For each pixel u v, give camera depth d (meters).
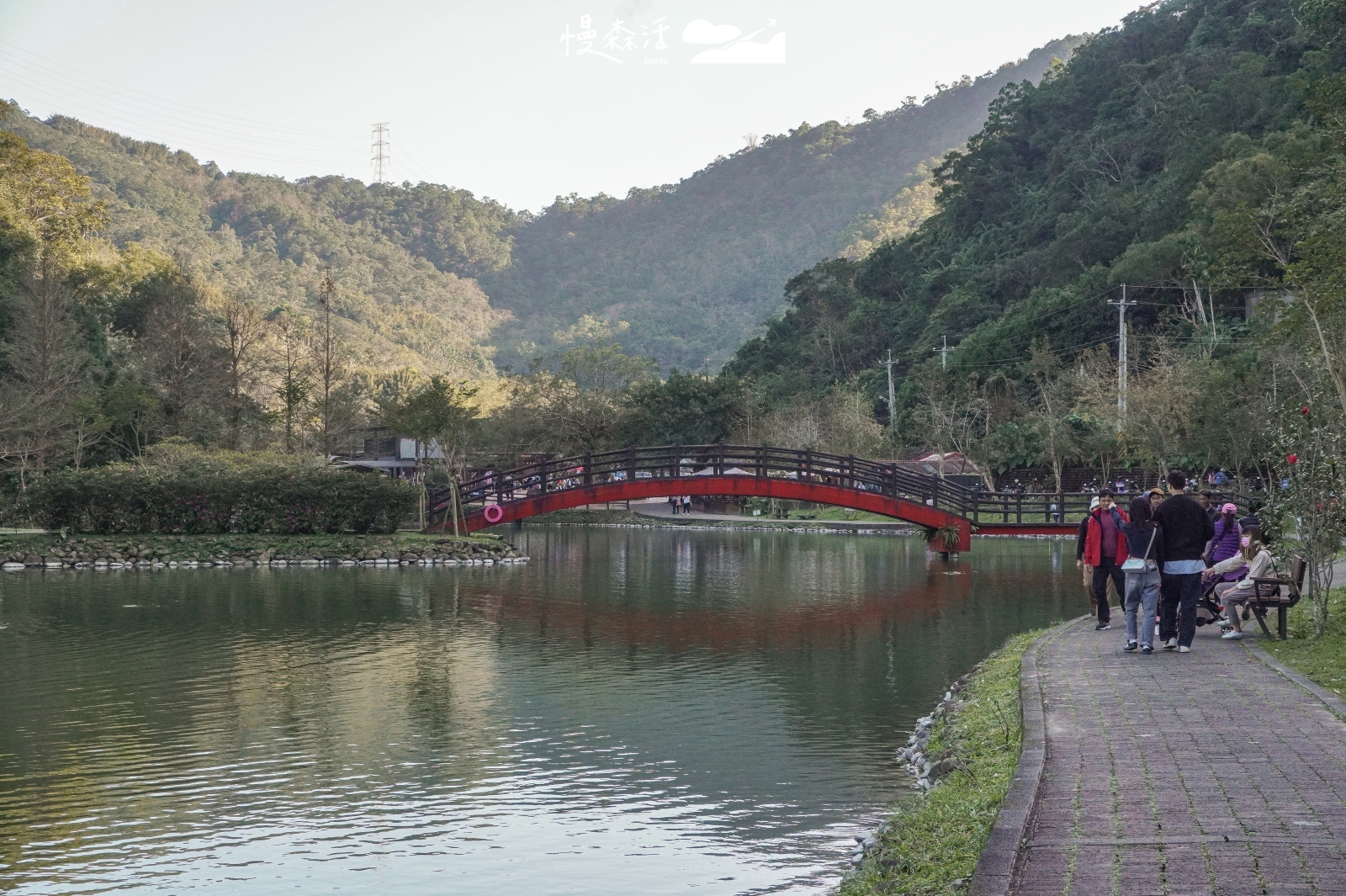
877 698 18.16
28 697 18.06
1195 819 7.26
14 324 60.47
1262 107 98.56
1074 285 95.56
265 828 11.72
